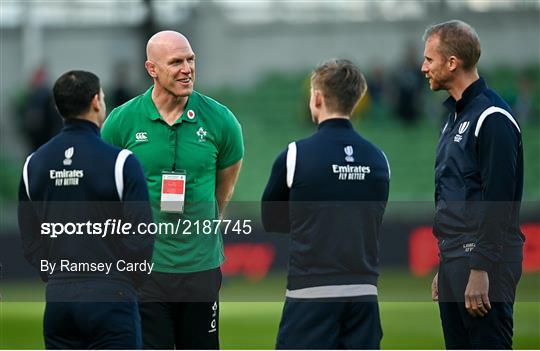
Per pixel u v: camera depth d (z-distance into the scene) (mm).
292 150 17578
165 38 19609
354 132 17828
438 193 18938
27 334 30375
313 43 76438
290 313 17484
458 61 18625
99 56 75688
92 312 17328
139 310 19875
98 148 17516
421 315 32469
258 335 29328
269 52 76375
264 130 72812
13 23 76375
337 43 76312
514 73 74562
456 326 18875
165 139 19891
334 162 17484
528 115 71188
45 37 75625
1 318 33656
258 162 70188
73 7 76125
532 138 69688
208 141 20078
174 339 20328
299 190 17453
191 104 20078
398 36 75812
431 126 70125
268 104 74312
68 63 75625
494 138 17953
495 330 18359
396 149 68812
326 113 17812
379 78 71375
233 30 76250
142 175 17547
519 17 75562
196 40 75562
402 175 67438
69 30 75812
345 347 17422
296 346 17328
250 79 75938
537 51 75250
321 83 17703
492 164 17922
